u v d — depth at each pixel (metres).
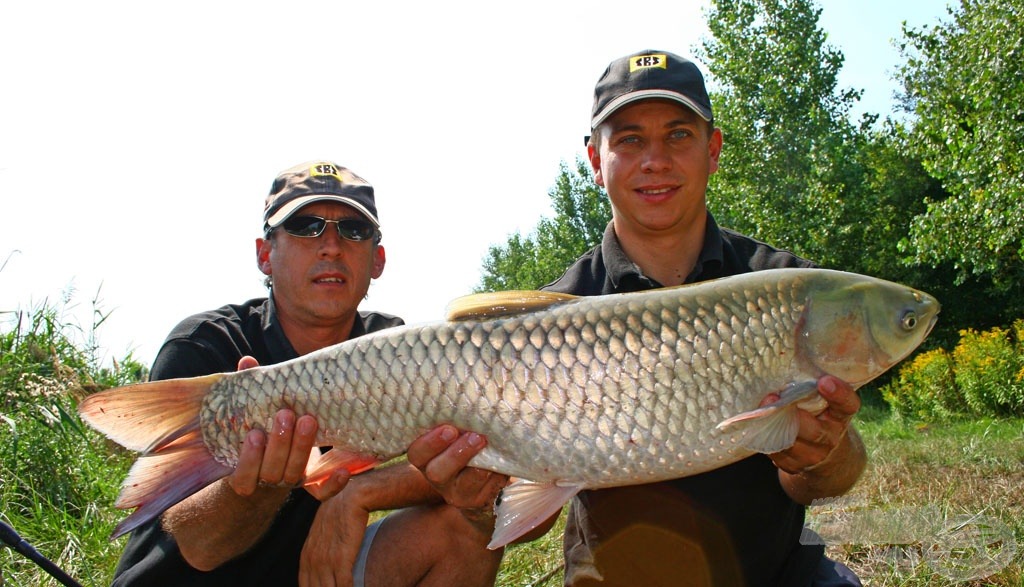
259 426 2.53
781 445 2.42
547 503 2.52
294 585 2.95
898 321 2.55
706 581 2.94
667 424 2.46
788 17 20.61
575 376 2.46
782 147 20.70
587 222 34.41
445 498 2.65
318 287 3.13
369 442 2.54
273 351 3.16
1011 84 12.48
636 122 3.03
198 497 2.63
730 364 2.49
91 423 2.52
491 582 2.99
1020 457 6.68
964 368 12.25
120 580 2.78
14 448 4.69
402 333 2.54
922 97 17.81
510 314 2.55
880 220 21.38
